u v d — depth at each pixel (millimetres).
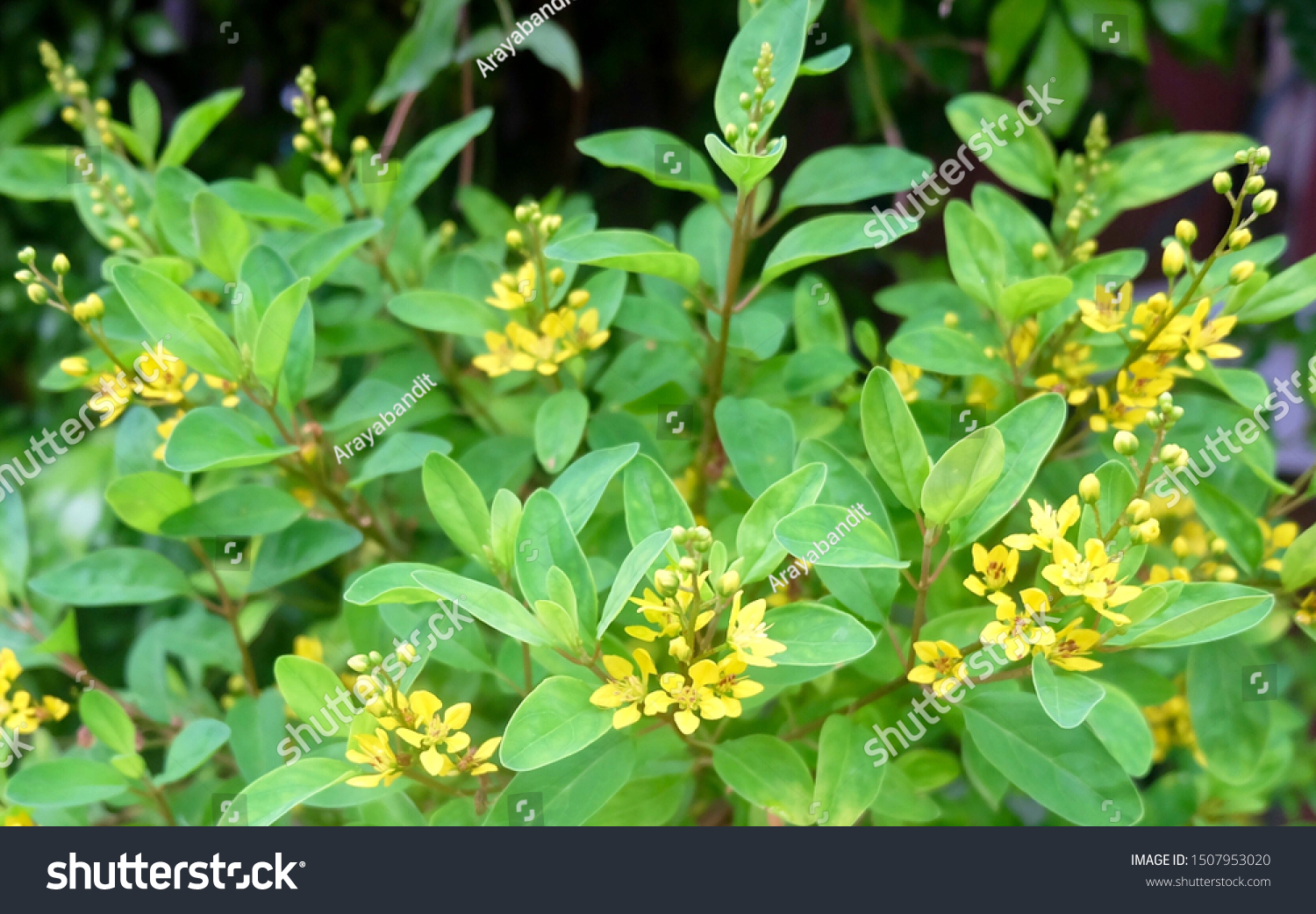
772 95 646
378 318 749
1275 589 661
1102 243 1221
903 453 619
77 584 690
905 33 862
